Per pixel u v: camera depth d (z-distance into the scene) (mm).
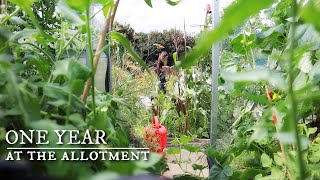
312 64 1143
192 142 3711
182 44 5012
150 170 530
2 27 713
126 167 412
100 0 718
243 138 1672
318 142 1224
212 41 268
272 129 1091
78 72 543
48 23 1821
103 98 874
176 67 307
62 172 413
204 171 2686
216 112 2408
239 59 2211
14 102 492
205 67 4637
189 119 4398
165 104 4367
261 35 1492
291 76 355
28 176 379
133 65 4668
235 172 1701
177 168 2715
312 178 931
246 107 1964
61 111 578
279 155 1194
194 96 4387
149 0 792
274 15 1460
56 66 542
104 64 2752
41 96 598
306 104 1072
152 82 4500
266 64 1896
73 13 625
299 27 917
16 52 750
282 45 1535
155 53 5441
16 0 594
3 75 490
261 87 1724
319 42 883
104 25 679
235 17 256
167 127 4234
